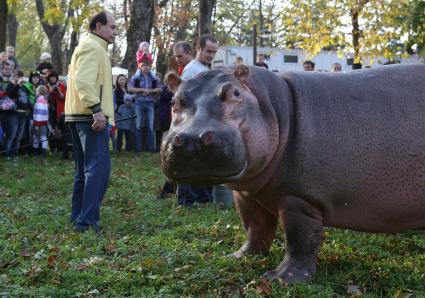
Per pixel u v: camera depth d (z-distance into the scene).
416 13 23.38
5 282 4.69
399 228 4.88
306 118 4.58
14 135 13.27
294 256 4.73
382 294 4.57
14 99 13.12
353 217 4.78
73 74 6.73
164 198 8.99
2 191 9.58
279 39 31.11
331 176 4.60
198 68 7.54
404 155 4.62
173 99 4.21
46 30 33.12
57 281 4.69
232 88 4.11
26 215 7.56
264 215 5.24
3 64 13.05
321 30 18.92
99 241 6.07
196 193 8.42
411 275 4.93
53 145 15.21
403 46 23.31
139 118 15.07
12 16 35.16
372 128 4.62
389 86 4.78
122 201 8.71
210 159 3.84
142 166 12.77
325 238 6.29
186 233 6.45
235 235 6.30
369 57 19.48
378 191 4.66
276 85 4.60
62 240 6.20
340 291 4.59
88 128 6.69
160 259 5.21
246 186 4.63
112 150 15.79
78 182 7.18
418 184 4.66
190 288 4.49
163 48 36.25
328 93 4.71
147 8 19.67
